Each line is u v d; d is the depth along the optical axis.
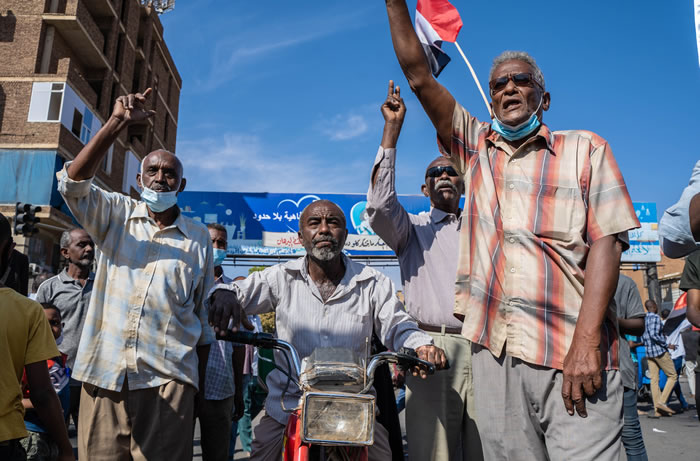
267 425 3.04
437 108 2.78
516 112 2.49
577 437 2.18
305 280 3.15
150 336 3.44
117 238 3.63
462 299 2.54
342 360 2.32
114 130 3.35
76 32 24.34
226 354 4.53
